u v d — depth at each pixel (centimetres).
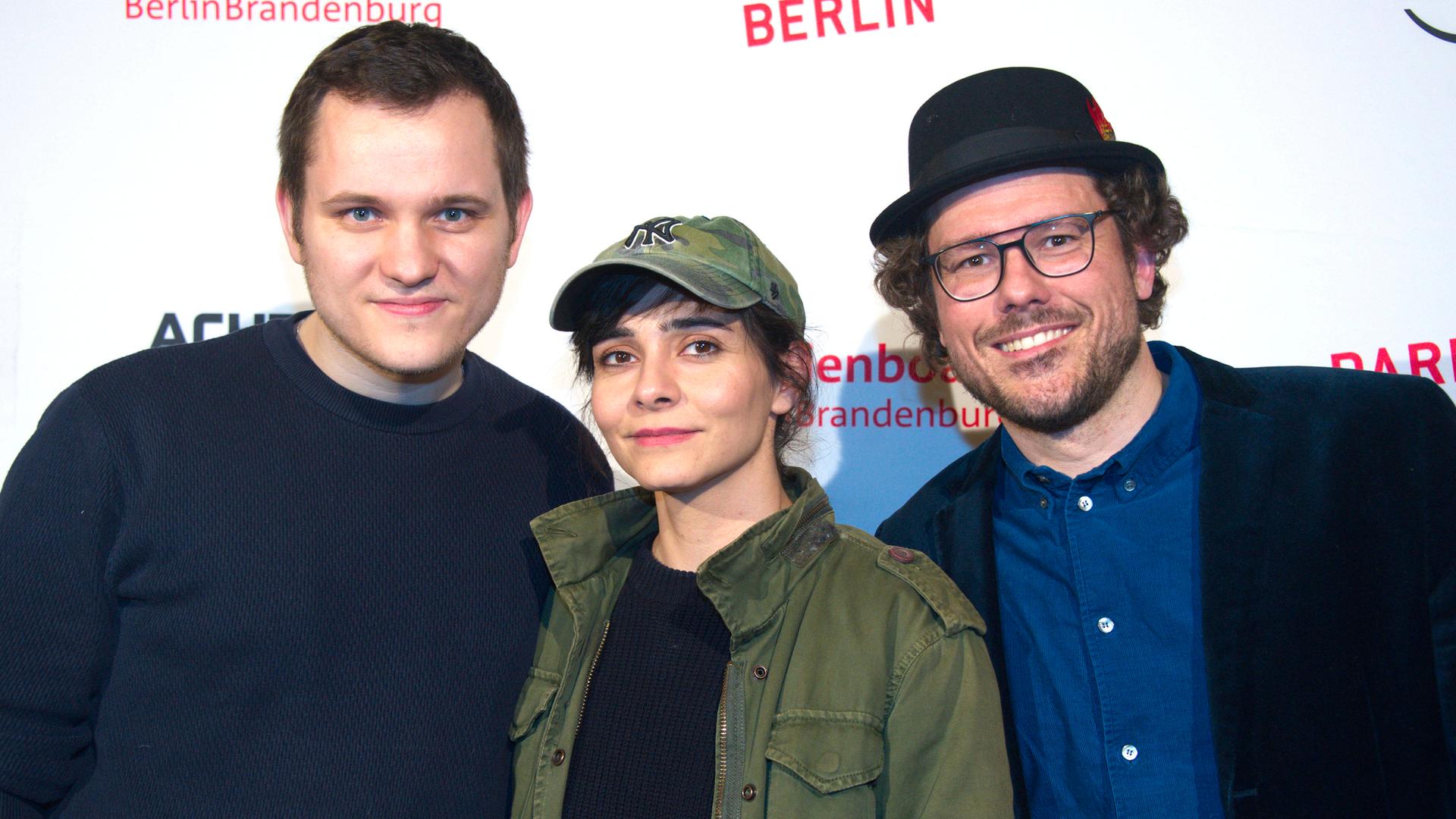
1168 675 121
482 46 193
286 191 116
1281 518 121
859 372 195
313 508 112
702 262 107
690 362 107
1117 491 130
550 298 195
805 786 98
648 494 129
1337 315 188
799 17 193
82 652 110
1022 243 126
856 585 111
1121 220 130
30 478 110
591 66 194
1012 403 127
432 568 116
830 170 194
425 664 112
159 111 189
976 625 106
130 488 109
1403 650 118
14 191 186
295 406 116
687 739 104
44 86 187
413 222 107
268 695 108
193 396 114
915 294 144
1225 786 112
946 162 132
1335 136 188
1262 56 189
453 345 113
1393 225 188
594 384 114
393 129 106
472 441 125
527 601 122
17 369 185
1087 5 190
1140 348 131
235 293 189
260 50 190
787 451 163
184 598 109
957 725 100
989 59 192
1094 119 135
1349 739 113
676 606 113
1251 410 129
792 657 106
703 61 194
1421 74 187
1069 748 125
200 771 106
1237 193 190
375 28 116
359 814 106
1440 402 131
